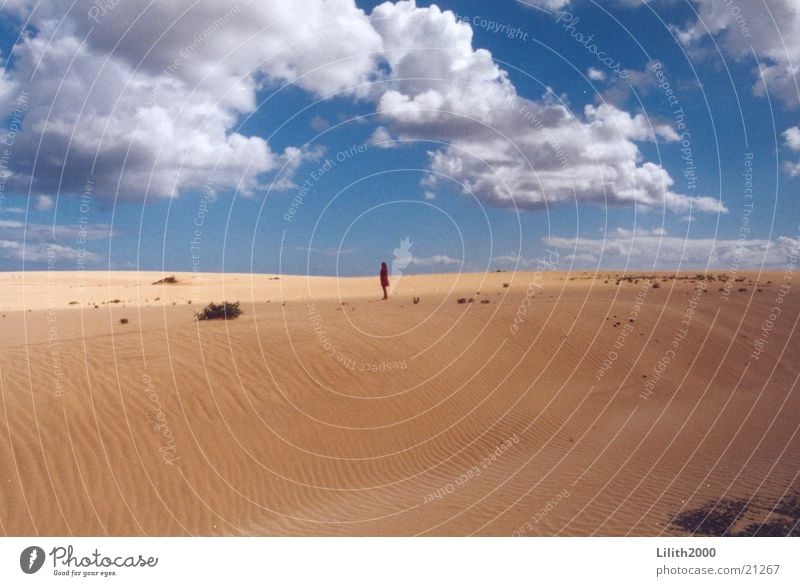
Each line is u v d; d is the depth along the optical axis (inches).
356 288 1749.5
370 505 408.8
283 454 465.4
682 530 327.3
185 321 797.9
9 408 441.4
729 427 562.3
